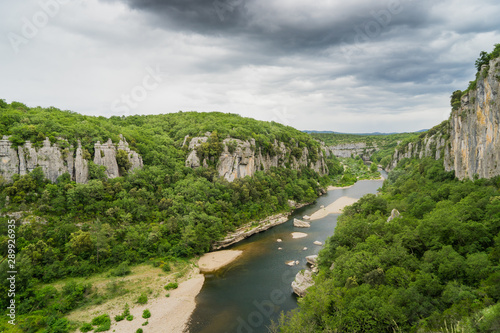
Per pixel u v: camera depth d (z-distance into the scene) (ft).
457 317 97.91
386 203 264.31
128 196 278.67
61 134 263.08
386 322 108.47
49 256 205.26
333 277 160.15
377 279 136.46
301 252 277.03
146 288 208.23
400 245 155.84
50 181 248.52
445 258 131.03
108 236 239.09
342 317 119.03
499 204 157.38
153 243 252.83
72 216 239.71
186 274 235.20
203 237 278.46
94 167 274.36
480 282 113.39
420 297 114.11
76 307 181.98
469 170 248.32
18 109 300.20
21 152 237.25
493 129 206.59
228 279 228.22
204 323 174.29
